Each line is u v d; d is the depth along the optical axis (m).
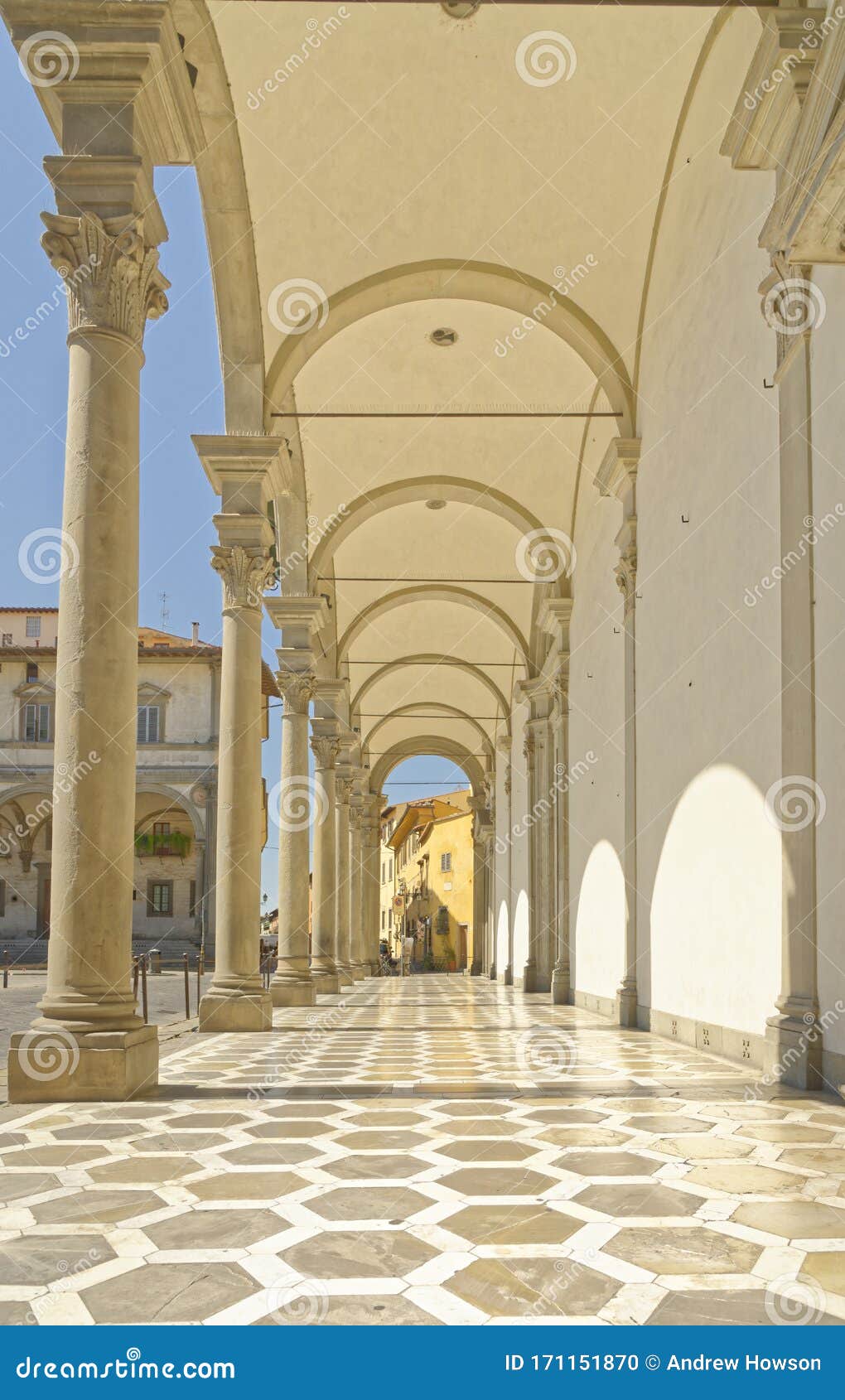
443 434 19.23
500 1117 6.68
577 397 17.39
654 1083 8.26
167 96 7.88
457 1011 17.86
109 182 7.57
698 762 11.15
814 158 6.68
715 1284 3.52
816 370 7.98
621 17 11.05
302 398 17.53
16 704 44.66
